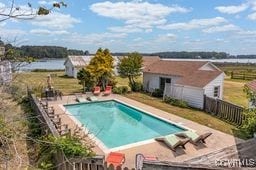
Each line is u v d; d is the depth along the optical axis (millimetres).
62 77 52344
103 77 34844
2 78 4637
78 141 9266
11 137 4707
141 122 22703
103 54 34781
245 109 13172
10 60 4496
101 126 21328
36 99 20109
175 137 15875
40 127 14039
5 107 5141
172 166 7410
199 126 19219
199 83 25781
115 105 29172
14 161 4840
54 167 9586
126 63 35094
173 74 30703
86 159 8672
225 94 33656
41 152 10344
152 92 32906
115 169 8609
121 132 19703
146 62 46969
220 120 21031
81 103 27781
